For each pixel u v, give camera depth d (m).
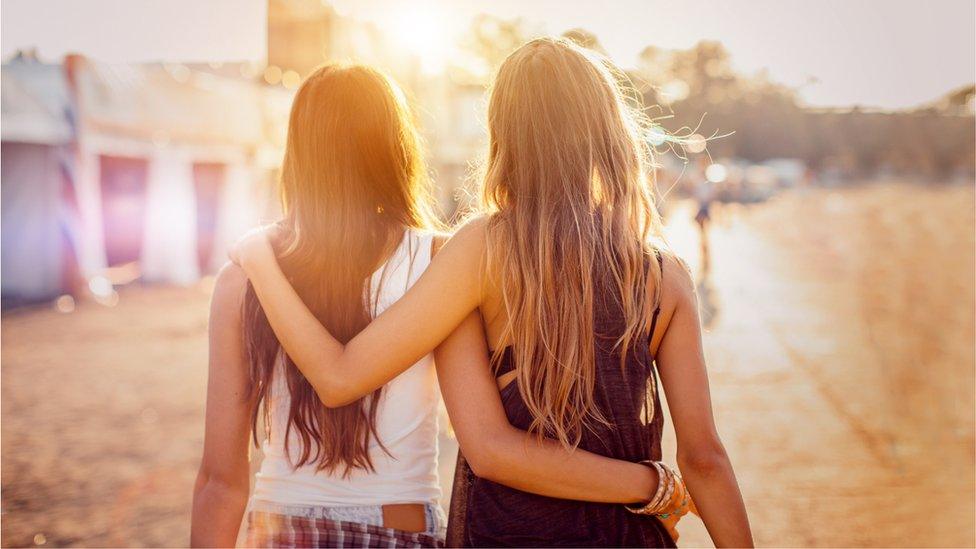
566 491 1.57
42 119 11.29
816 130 51.69
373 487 1.78
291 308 1.71
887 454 5.31
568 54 1.69
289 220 1.89
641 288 1.63
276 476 1.80
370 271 1.83
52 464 5.21
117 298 12.30
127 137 12.45
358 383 1.64
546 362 1.59
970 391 6.84
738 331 9.95
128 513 4.42
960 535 3.96
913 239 20.58
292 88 14.84
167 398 6.90
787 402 6.68
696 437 1.66
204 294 12.84
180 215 13.85
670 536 1.70
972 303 11.73
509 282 1.61
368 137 1.86
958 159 48.47
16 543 4.00
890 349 8.62
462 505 1.68
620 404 1.60
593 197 1.67
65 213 11.95
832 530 4.08
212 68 15.09
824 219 29.20
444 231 2.02
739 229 26.16
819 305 11.95
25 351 8.64
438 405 1.91
